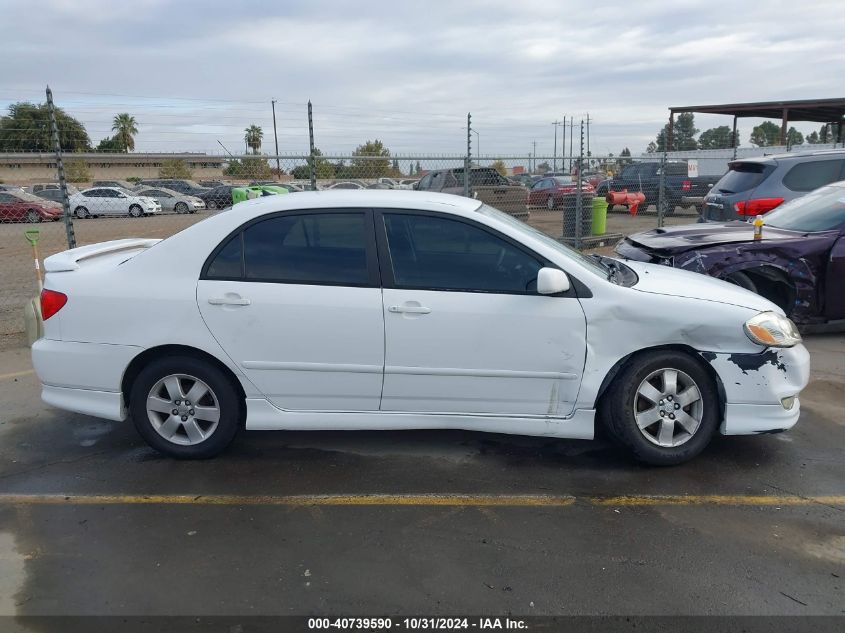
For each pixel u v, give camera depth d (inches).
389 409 166.9
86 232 716.7
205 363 167.6
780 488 158.1
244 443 186.1
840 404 210.7
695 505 150.3
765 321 162.7
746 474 165.3
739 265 261.7
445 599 117.3
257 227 165.9
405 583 122.0
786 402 165.9
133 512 148.5
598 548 133.1
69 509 150.1
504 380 162.4
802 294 268.1
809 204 300.7
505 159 417.1
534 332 160.1
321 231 165.5
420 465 171.9
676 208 868.0
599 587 120.6
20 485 161.9
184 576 124.5
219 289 163.2
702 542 135.2
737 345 161.8
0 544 135.9
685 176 788.6
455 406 165.5
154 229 678.5
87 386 169.3
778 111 983.6
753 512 147.1
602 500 152.9
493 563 128.0
